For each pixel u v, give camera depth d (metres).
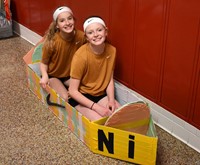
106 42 1.76
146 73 1.77
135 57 1.81
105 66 1.73
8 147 1.63
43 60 1.91
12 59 2.58
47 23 2.59
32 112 1.90
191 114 1.58
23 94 2.09
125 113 1.43
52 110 1.89
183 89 1.57
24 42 2.93
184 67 1.53
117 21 1.84
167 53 1.59
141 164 1.49
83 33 1.91
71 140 1.67
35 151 1.60
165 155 1.58
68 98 1.80
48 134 1.71
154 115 1.81
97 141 1.52
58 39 1.85
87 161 1.53
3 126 1.78
